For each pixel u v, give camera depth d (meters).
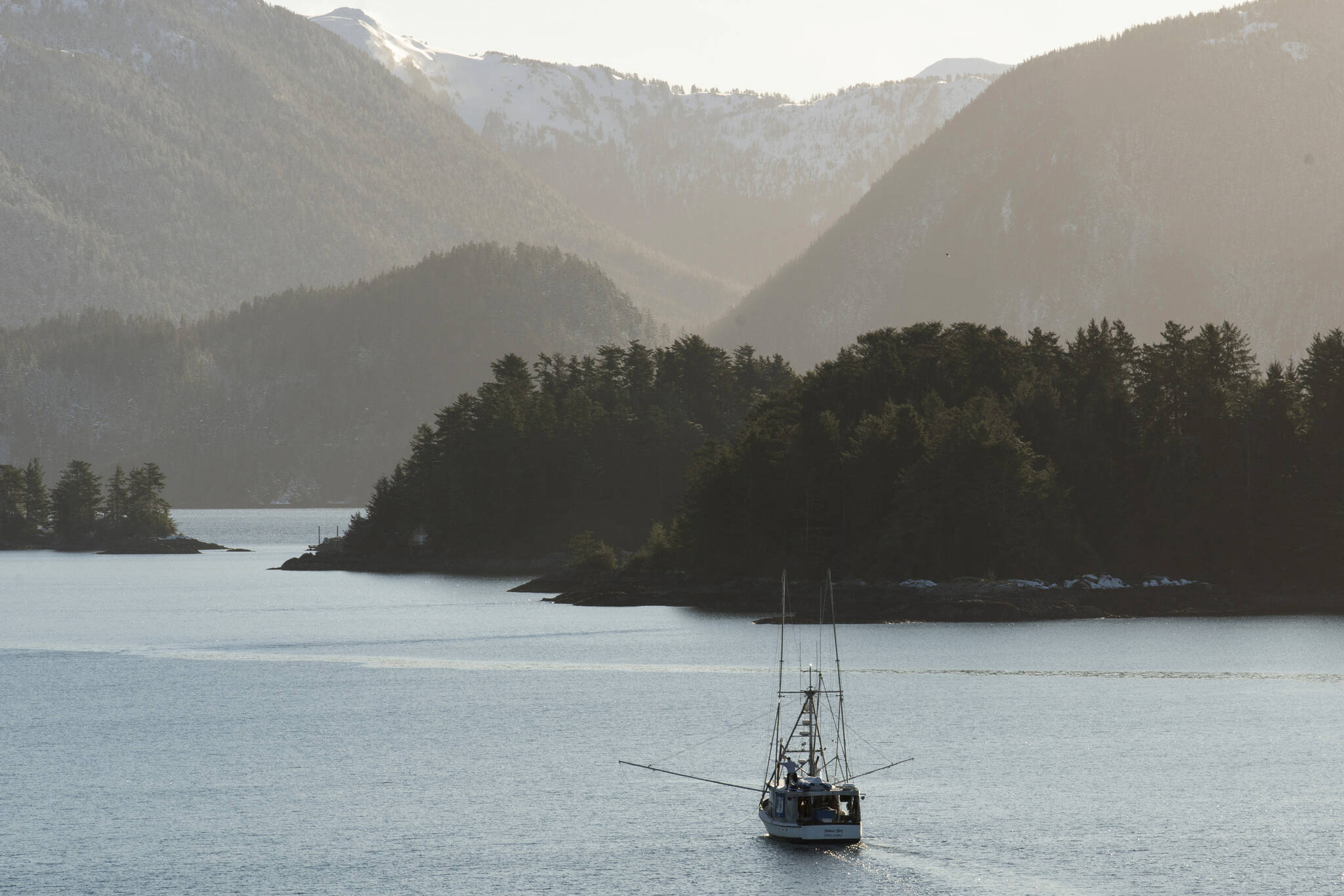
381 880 108.50
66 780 140.00
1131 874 108.62
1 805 130.38
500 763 146.12
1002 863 111.50
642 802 130.00
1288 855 112.81
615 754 149.62
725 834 119.81
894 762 144.38
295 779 139.88
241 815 126.56
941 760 145.62
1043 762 144.38
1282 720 165.25
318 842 118.19
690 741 156.00
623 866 111.25
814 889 106.00
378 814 126.50
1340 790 132.25
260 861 113.25
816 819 117.00
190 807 129.12
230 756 150.00
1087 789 133.25
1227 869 109.50
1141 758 145.88
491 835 119.69
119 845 117.50
